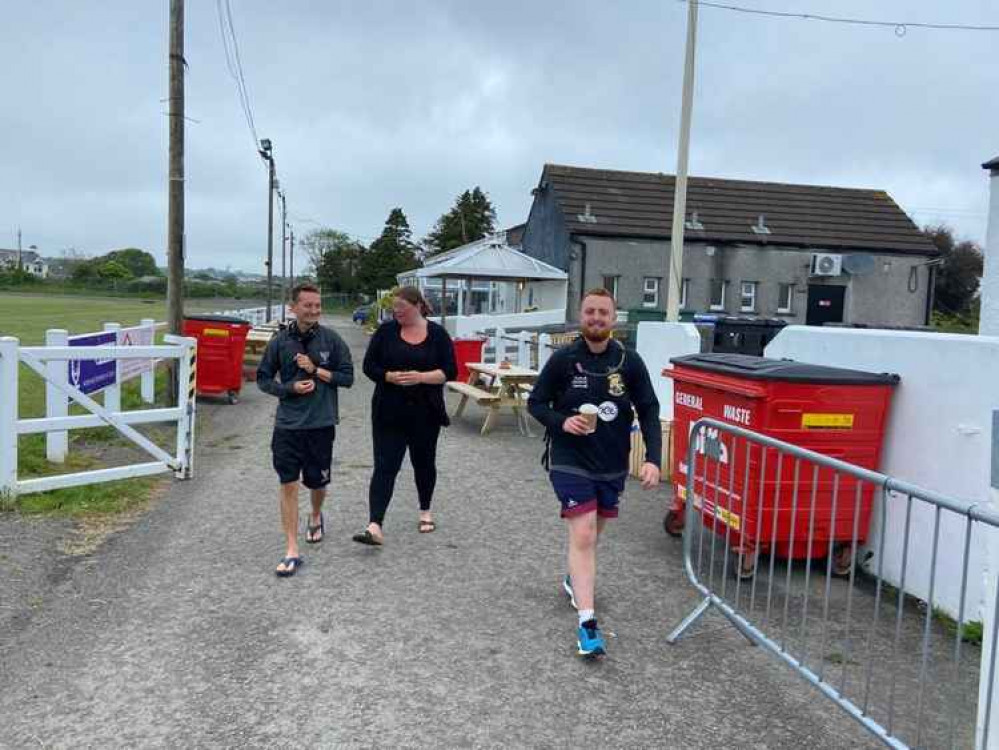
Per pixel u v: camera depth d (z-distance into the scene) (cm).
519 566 515
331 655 385
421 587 474
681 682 371
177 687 351
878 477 318
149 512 615
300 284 502
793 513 404
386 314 3319
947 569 456
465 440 957
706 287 2444
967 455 446
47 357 627
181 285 1072
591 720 335
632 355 416
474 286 3772
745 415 493
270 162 3158
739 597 470
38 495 622
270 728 321
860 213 2703
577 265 2375
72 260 11094
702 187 2692
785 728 334
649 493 720
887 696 362
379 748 310
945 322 2400
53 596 444
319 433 503
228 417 1103
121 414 677
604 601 465
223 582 473
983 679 283
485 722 331
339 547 542
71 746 306
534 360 1288
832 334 566
